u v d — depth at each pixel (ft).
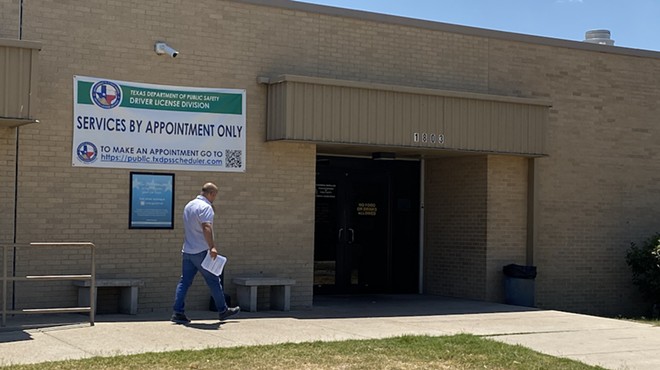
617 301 60.59
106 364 29.19
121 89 45.03
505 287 55.83
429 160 60.49
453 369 30.83
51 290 43.32
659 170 62.59
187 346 33.45
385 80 52.60
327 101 47.67
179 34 46.50
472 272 56.65
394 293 59.82
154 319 41.70
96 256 44.34
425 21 53.98
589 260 59.67
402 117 49.83
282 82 47.14
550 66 58.59
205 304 47.01
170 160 46.16
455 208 58.23
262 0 48.70
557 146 58.59
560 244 58.59
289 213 49.32
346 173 58.59
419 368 30.71
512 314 47.75
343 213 58.44
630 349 36.86
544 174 57.93
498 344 35.78
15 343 33.47
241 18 48.19
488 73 56.29
